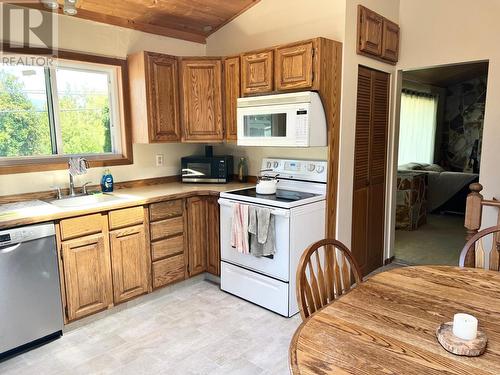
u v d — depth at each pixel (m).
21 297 2.22
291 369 0.96
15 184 2.65
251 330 2.53
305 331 1.14
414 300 1.35
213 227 3.22
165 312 2.78
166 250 3.02
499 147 2.91
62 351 2.29
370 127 3.24
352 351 1.03
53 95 2.86
